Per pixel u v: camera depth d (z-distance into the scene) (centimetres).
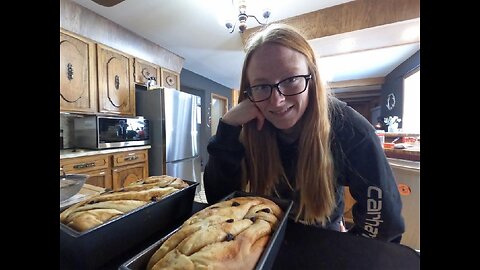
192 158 293
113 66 224
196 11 198
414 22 178
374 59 327
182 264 32
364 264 41
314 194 67
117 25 221
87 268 40
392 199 64
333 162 69
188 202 63
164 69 290
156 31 235
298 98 61
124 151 220
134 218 48
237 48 277
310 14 202
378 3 182
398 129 330
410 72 314
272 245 38
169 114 254
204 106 424
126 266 32
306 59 62
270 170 74
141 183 65
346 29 193
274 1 183
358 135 67
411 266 40
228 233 39
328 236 51
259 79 60
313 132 67
